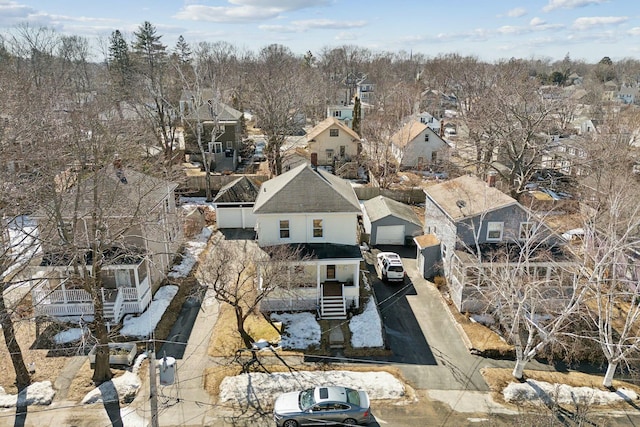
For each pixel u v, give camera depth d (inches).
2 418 744.3
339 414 738.2
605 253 772.6
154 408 555.5
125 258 1013.8
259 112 2308.1
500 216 1109.7
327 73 5142.7
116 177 1038.4
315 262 1039.6
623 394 830.5
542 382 858.1
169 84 2474.2
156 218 1038.4
